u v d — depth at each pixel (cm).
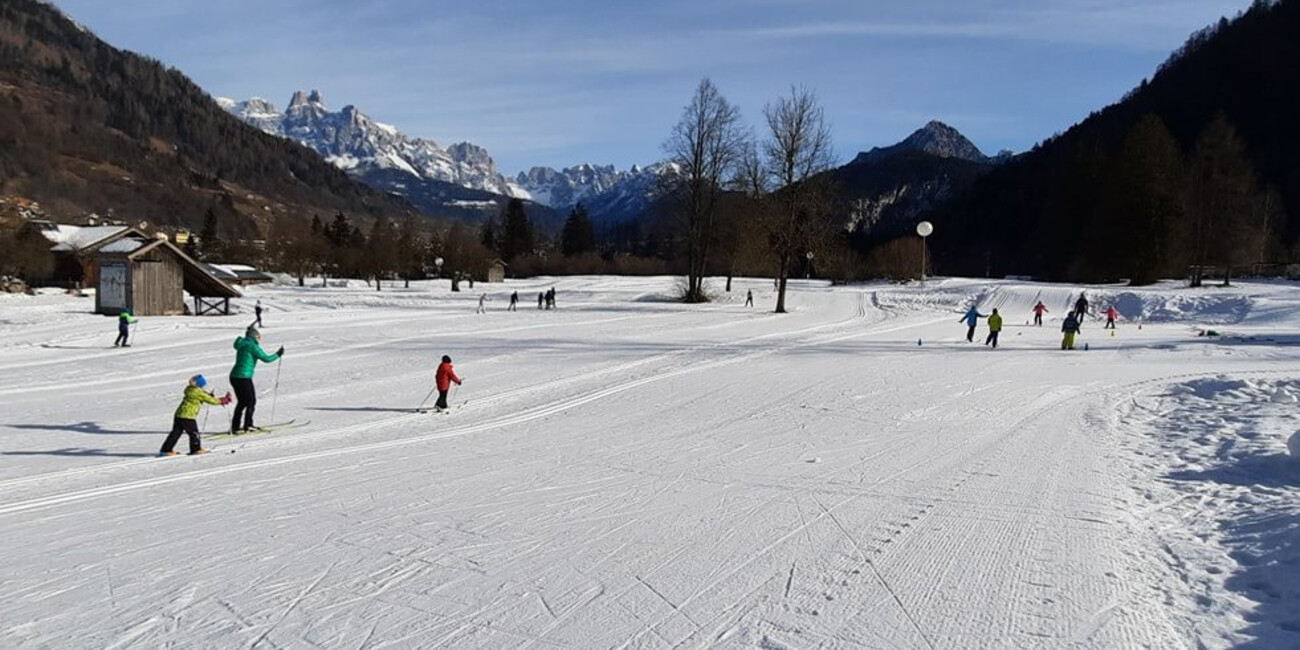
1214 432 1353
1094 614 655
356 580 738
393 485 1078
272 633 629
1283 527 803
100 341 3014
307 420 1573
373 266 10281
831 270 8475
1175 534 847
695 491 1050
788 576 746
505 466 1191
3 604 683
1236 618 634
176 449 1307
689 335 3484
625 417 1612
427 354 2697
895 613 662
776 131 5147
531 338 3278
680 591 712
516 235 14062
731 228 6262
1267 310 4303
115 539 850
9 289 6800
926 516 935
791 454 1275
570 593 708
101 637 623
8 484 1070
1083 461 1213
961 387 2003
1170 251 6631
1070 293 5353
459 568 768
